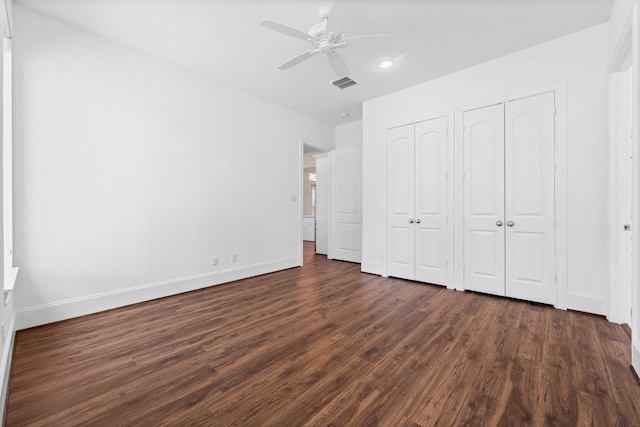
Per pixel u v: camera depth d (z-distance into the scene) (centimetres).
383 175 403
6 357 158
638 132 162
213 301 296
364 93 397
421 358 181
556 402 139
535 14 235
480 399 142
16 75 221
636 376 159
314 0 218
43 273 234
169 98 314
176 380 160
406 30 255
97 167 263
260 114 412
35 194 230
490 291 312
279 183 443
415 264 373
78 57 252
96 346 199
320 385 155
